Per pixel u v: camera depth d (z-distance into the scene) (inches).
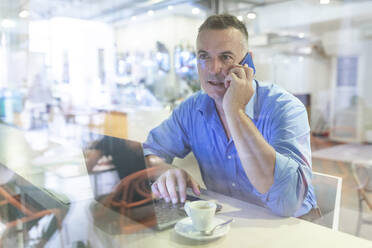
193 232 22.5
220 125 32.8
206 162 34.2
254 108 30.8
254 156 26.8
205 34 32.5
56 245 20.1
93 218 23.6
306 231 23.0
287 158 27.3
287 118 30.8
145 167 28.3
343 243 21.2
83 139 30.8
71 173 28.4
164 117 39.3
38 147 32.6
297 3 115.9
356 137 110.0
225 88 31.2
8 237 21.9
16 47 39.9
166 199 28.3
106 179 27.1
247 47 33.8
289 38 133.1
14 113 38.3
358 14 139.7
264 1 73.1
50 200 25.4
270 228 23.5
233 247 20.6
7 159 31.1
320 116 121.0
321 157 43.9
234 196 30.1
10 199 26.0
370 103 133.5
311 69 142.3
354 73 144.0
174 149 36.3
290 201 25.7
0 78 39.2
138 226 23.0
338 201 29.4
